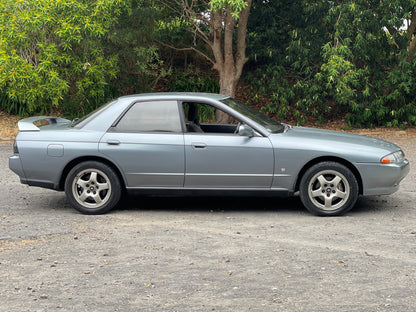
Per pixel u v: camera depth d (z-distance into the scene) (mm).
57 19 15250
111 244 6379
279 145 7469
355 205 8258
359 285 5031
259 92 19562
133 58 17844
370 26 17406
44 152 7695
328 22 17984
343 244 6277
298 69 19422
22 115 18688
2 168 11641
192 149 7523
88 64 16172
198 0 18547
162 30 18594
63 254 6035
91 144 7641
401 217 7504
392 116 18500
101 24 15672
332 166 7445
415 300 4676
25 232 6891
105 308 4602
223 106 7742
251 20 19469
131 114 7762
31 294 4934
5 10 15031
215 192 7617
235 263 5668
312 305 4594
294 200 8648
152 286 5070
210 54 21031
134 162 7594
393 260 5711
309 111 19391
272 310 4504
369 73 17812
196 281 5180
